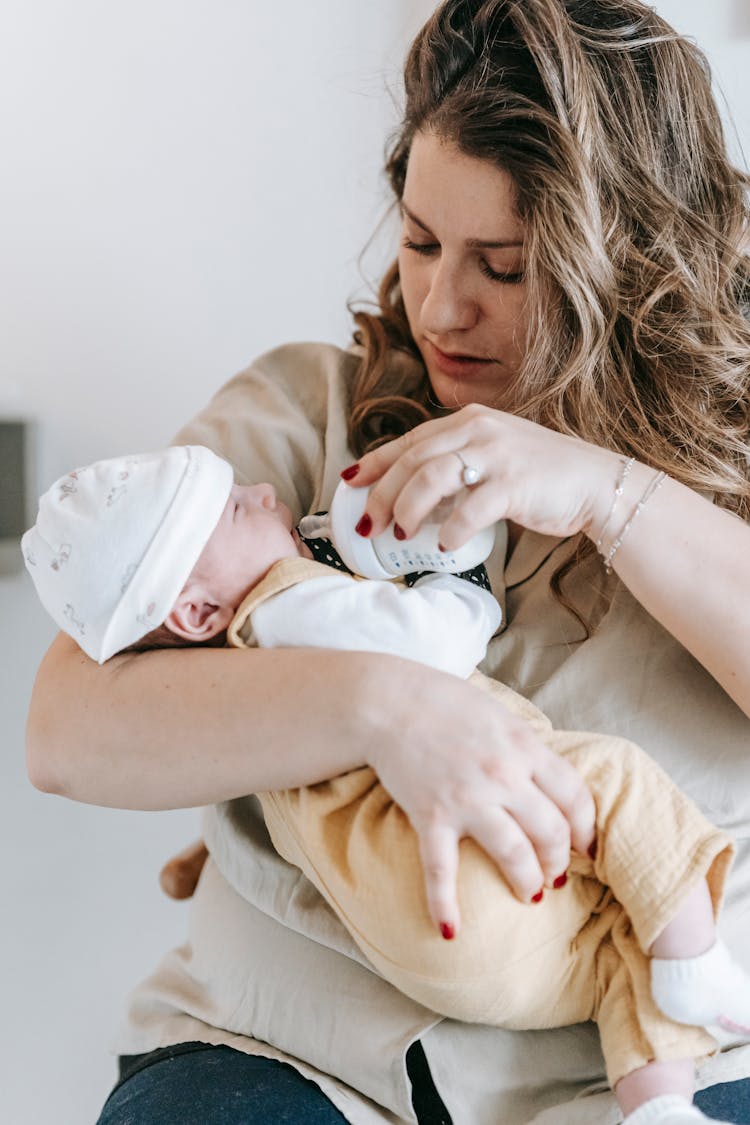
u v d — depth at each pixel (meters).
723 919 0.98
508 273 1.07
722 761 1.01
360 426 1.21
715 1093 0.93
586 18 1.11
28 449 1.72
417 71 1.17
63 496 0.97
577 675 1.03
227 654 0.94
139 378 1.78
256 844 1.08
